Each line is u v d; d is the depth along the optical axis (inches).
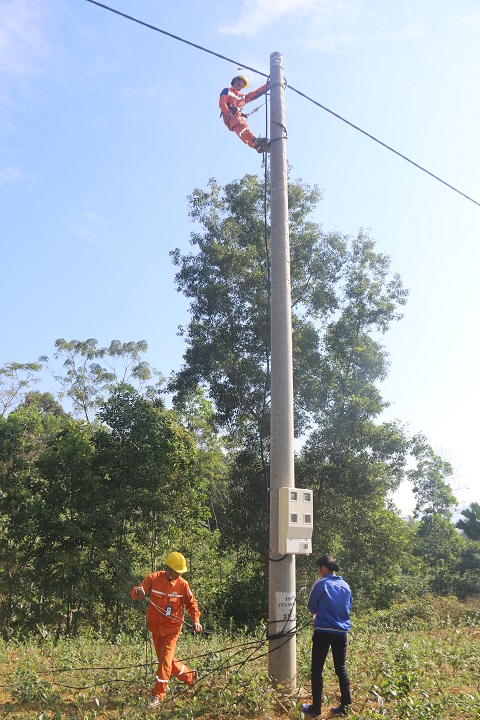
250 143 390.0
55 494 780.6
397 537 997.8
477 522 1234.0
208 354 957.8
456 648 431.8
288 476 311.4
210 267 1007.6
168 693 290.7
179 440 867.4
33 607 722.8
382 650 418.3
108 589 753.6
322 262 1037.2
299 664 352.2
